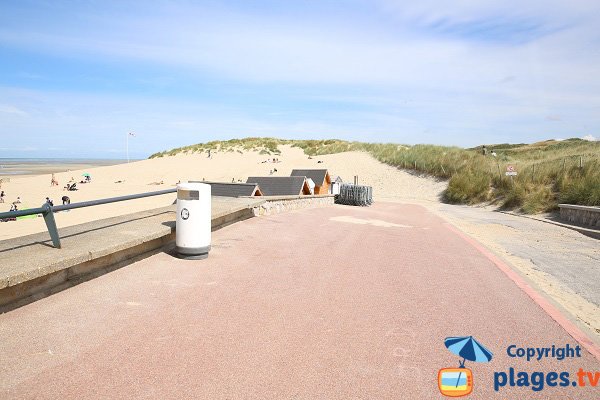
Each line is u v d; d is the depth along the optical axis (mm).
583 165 20688
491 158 34594
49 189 37938
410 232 10930
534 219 17703
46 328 3811
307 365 3398
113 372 3160
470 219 17500
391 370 3385
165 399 2854
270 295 5047
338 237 9258
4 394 2824
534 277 7164
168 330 3932
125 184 42344
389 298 5164
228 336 3865
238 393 2959
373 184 37656
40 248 4879
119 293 4789
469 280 6176
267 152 61312
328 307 4746
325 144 66875
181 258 6387
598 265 8453
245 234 8789
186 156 66312
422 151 41438
